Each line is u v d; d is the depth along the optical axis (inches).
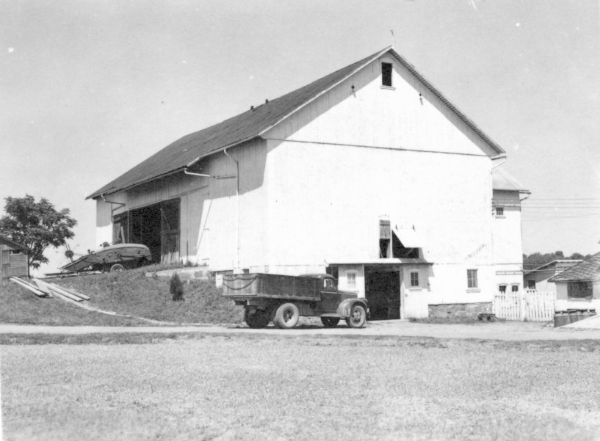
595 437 301.9
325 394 388.5
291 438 292.8
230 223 1304.1
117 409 341.4
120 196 1914.4
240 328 936.3
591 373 478.0
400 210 1290.6
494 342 696.4
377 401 370.9
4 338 690.8
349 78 1264.8
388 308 1310.3
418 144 1323.8
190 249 1472.7
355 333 831.1
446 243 1332.4
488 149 1407.5
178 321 1039.6
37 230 2169.0
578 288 1550.2
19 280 1198.3
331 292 985.5
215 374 460.1
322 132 1229.1
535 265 2503.7
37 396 372.2
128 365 503.2
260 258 1190.3
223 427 309.1
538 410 353.1
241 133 1323.8
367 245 1247.5
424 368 501.4
